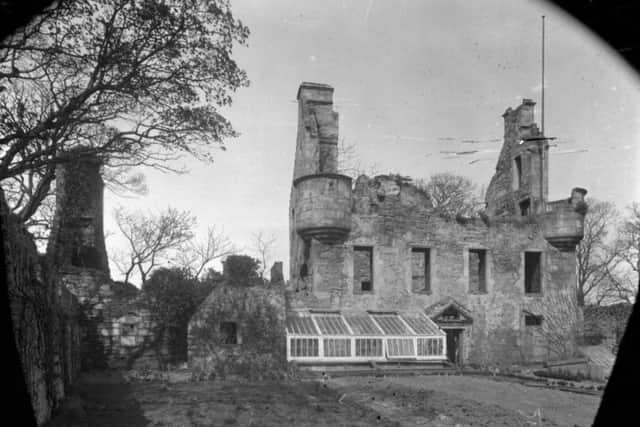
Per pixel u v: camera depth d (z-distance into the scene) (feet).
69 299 53.26
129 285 83.46
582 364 83.25
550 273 95.76
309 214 84.89
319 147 99.55
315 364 73.56
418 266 102.73
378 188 109.40
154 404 43.34
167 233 120.98
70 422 34.37
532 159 101.81
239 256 98.32
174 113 42.55
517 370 80.64
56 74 39.34
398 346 78.89
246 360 69.51
